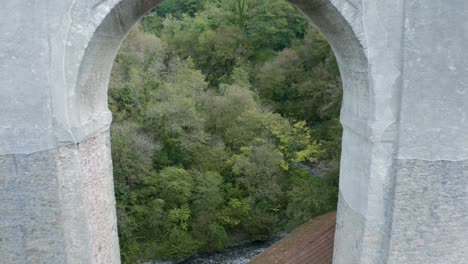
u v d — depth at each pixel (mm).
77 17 5980
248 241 17578
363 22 6164
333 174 14672
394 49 6254
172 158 18578
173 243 16234
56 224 6492
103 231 7484
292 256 10492
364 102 6730
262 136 18156
